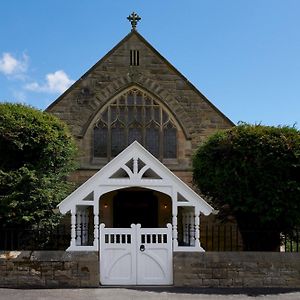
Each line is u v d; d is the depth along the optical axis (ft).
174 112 83.76
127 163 58.80
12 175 60.64
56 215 63.41
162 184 57.52
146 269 56.44
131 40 84.58
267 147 62.08
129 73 83.66
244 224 66.13
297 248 61.93
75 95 82.43
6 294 51.11
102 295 50.55
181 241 71.10
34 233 62.54
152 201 81.25
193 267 56.49
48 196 61.16
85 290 53.47
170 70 84.74
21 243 62.44
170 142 84.07
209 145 67.46
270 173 61.82
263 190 61.72
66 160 69.77
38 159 64.90
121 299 48.49
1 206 59.16
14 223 60.59
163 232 57.06
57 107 81.76
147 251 56.59
